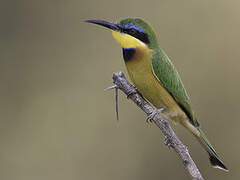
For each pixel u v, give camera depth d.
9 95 14.94
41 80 15.12
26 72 15.23
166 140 8.14
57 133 14.22
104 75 14.81
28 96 14.90
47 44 15.52
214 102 14.04
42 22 15.66
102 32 15.27
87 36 15.41
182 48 14.82
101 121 14.16
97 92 14.62
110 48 15.06
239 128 13.62
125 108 14.02
